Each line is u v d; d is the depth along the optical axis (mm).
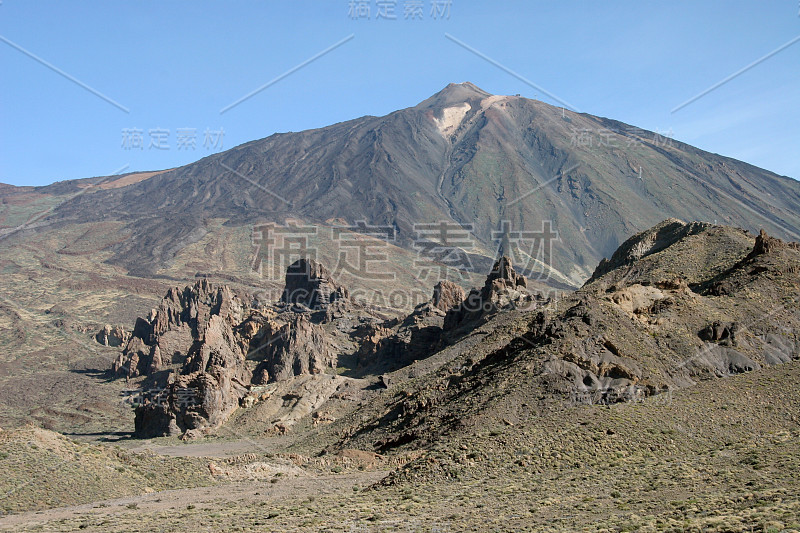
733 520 43812
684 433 72188
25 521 62312
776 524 41719
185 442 152625
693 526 43781
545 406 79625
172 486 80812
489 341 124125
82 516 63469
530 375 85875
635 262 138000
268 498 67938
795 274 110250
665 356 89312
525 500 56719
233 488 76500
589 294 117625
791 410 77438
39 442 81375
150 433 167000
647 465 64188
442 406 94125
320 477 80438
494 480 64312
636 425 73062
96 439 169250
